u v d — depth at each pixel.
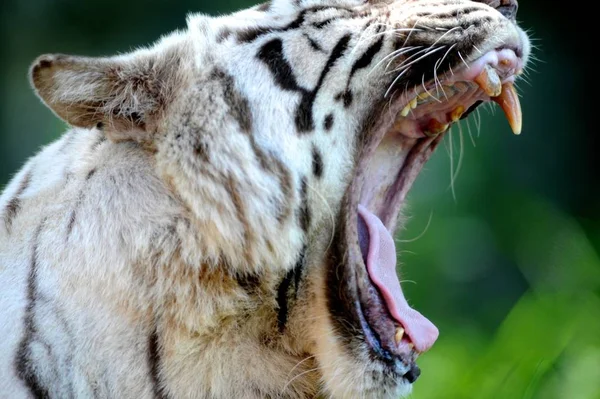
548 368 9.26
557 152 20.98
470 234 18.53
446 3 6.40
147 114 5.83
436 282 17.41
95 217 5.70
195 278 5.69
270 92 5.93
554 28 21.62
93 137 6.11
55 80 5.65
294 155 5.93
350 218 6.08
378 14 6.31
